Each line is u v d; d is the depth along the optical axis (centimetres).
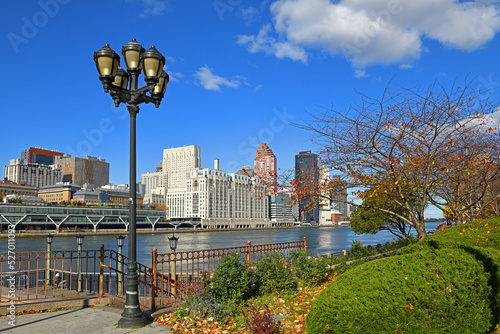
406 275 566
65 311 877
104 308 902
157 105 853
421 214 1288
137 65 812
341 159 1226
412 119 1129
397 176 1170
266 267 1080
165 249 7750
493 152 1300
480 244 896
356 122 1159
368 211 3206
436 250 626
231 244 9244
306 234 15775
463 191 1577
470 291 548
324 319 546
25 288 1248
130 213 795
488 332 575
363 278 588
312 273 1174
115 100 807
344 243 8938
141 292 1343
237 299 907
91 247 7525
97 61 754
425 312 527
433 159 1141
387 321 523
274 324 686
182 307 815
